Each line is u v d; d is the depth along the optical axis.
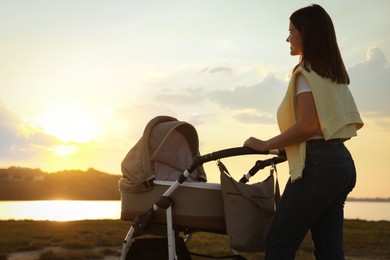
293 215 2.65
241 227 2.99
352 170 2.71
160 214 3.34
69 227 20.70
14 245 12.27
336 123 2.61
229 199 3.03
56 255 10.04
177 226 3.33
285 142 2.63
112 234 16.48
